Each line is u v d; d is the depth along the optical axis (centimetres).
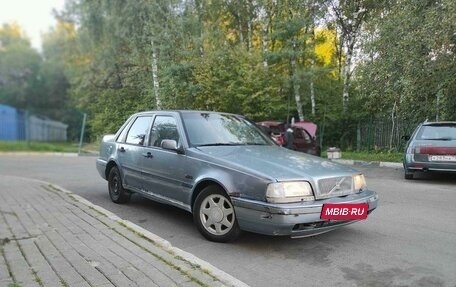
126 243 475
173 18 1534
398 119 1691
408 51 1280
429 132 1047
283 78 1914
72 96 3328
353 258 455
